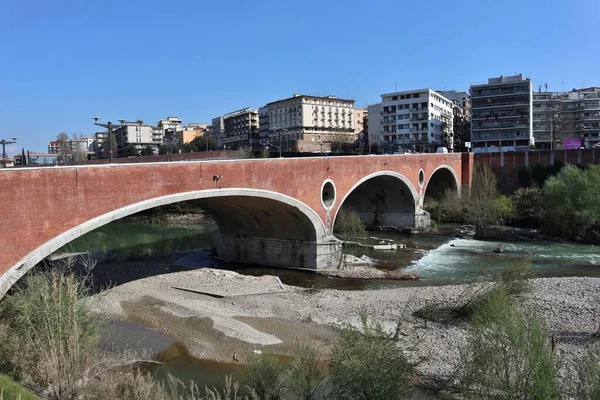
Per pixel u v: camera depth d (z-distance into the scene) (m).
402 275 40.03
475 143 119.62
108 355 21.77
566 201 54.28
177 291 34.31
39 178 23.11
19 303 18.72
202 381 20.98
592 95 135.62
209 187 32.84
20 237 22.28
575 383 15.71
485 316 19.25
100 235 64.31
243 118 172.75
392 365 15.55
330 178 44.34
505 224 63.91
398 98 126.38
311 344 24.28
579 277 36.94
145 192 28.69
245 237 45.78
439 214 72.06
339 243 43.09
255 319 28.31
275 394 16.66
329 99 154.62
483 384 16.52
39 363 17.00
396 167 58.00
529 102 112.94
